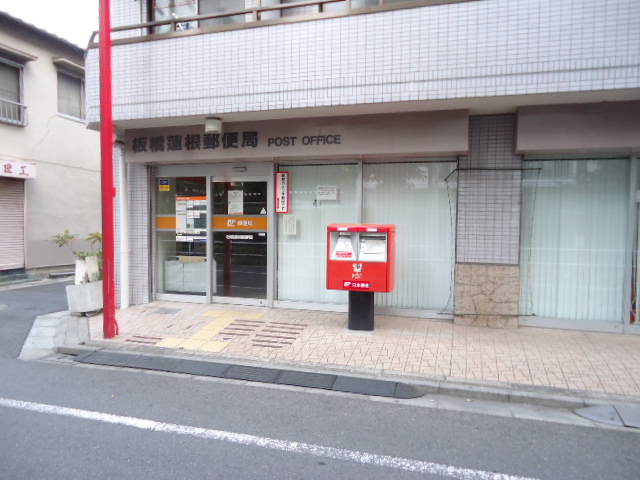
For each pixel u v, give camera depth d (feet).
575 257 20.92
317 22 19.33
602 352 17.52
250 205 24.93
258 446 11.25
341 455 10.84
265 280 24.89
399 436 11.82
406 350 17.88
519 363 16.43
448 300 22.26
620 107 18.03
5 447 11.08
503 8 17.21
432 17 17.94
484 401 14.14
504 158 20.39
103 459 10.55
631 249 19.92
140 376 16.20
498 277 20.67
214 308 24.72
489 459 10.69
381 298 23.20
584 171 20.65
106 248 19.81
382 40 18.54
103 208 19.80
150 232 26.13
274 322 21.93
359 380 15.44
